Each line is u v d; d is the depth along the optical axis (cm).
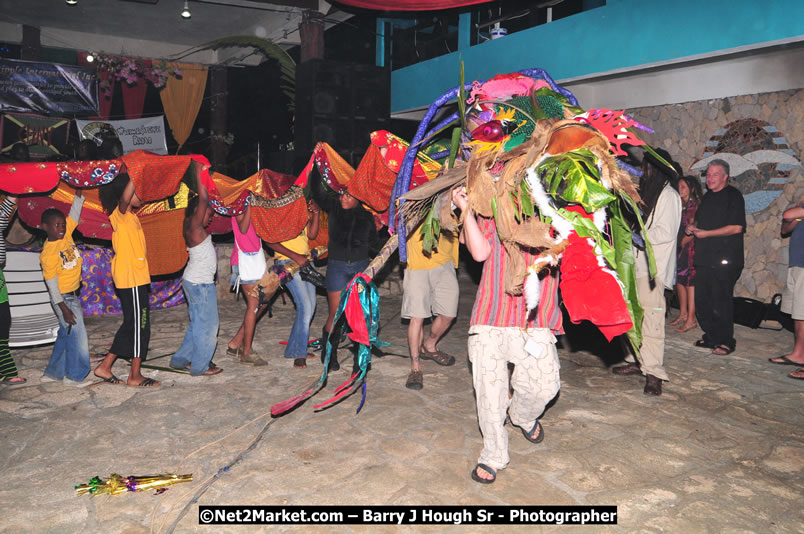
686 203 729
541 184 288
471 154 311
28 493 324
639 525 298
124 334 487
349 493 324
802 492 333
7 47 1488
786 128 755
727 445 393
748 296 805
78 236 770
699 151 845
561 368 556
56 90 1377
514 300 315
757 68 768
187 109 1600
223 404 455
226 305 833
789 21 557
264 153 1533
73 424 417
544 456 370
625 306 284
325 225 623
